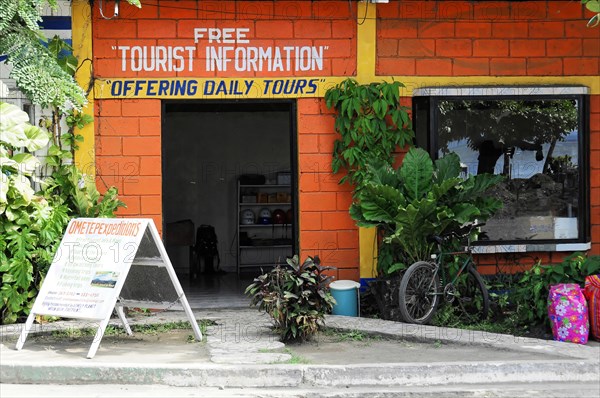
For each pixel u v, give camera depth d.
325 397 6.92
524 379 7.52
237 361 7.52
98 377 7.23
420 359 7.82
